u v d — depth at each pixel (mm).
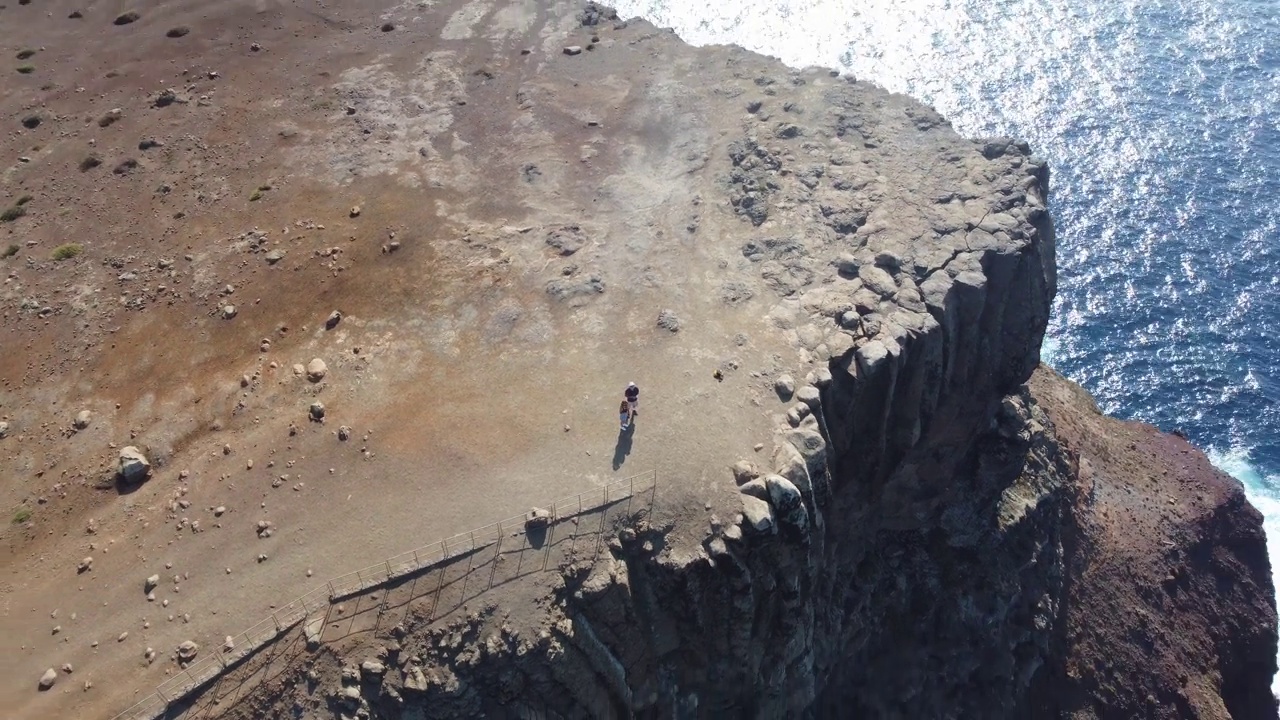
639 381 40531
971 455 50406
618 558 35531
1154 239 87625
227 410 41031
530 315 43906
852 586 46438
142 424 41219
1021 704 50344
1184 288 83875
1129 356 79438
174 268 49406
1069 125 98188
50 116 63219
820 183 50625
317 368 41969
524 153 55469
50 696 32125
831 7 112312
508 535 35125
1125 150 95312
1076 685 53000
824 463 39000
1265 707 61562
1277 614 63750
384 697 32531
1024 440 50281
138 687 32094
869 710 46625
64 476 39469
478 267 46781
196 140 59094
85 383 43688
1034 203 47531
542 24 70250
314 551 35156
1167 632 57656
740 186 50938
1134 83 102750
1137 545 59531
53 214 54438
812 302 43812
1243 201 90500
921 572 48469
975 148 51938
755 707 40719
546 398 39969
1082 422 65125
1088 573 56594
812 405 39875
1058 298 83938
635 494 36406
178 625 33594
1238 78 103375
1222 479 66000
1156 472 65000
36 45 71875
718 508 36438
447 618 33469
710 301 44281
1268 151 94625
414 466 37656
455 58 66125
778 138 54062
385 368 41969
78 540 36969
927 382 44062
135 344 45375
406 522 35750
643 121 57531
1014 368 48062
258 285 47469
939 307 43094
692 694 39562
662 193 51375
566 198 51719
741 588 36562
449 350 42594
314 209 52156
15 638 33844
